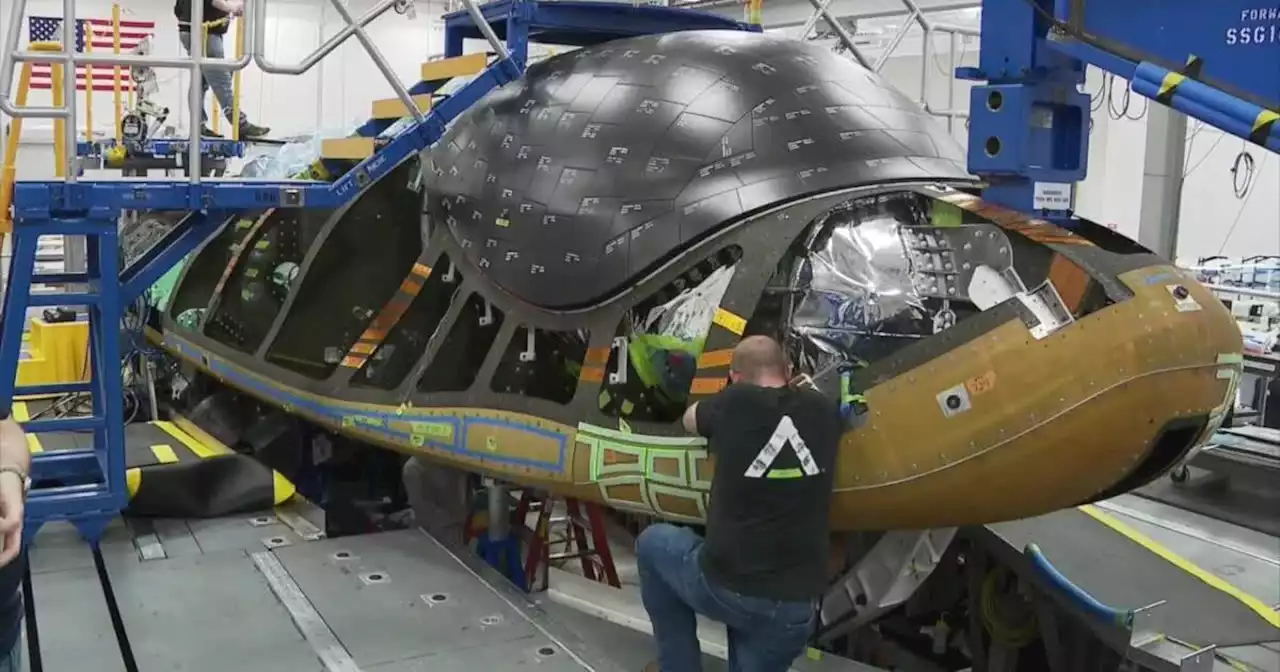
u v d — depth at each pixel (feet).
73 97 13.51
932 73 44.34
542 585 15.61
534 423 13.10
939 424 10.34
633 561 19.10
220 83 26.40
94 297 14.20
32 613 12.54
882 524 11.10
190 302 22.08
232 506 16.52
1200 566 19.06
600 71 14.39
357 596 13.21
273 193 14.40
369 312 17.69
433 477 16.96
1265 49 9.53
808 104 12.98
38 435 19.84
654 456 11.73
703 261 12.18
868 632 15.87
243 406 21.81
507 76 15.49
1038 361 9.98
